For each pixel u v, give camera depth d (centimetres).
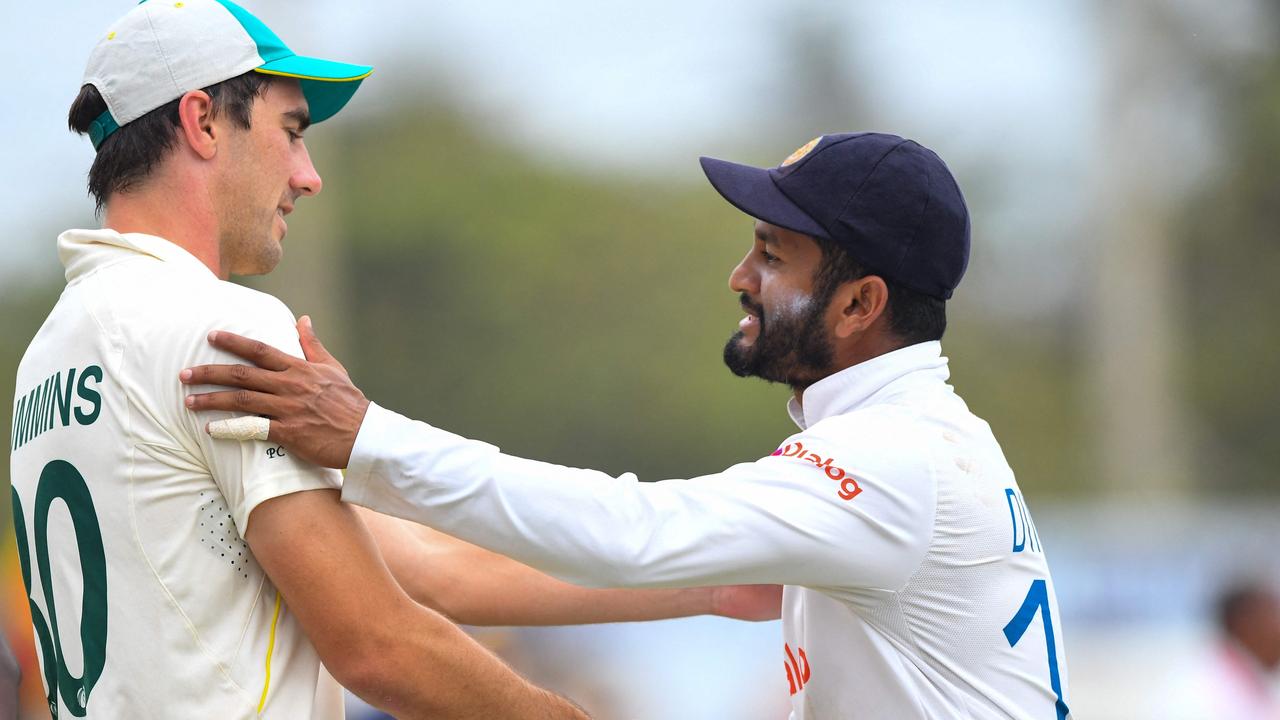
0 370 8125
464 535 984
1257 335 8525
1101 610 3086
